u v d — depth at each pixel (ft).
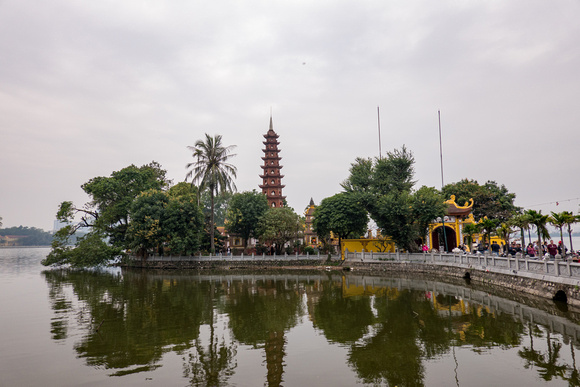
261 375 39.75
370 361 43.32
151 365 42.91
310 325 61.41
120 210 188.65
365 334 54.95
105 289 104.78
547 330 52.31
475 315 63.26
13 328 59.57
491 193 196.95
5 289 103.71
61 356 45.88
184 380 38.42
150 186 201.36
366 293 93.61
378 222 155.94
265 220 184.24
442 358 43.47
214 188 182.29
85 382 37.88
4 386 36.88
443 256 124.06
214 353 47.29
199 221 178.29
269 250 194.39
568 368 39.14
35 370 41.19
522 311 64.23
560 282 65.16
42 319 66.03
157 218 169.37
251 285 114.32
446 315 64.54
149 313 71.51
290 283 119.03
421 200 141.38
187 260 176.35
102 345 50.57
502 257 88.33
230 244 230.68
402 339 51.60
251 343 51.65
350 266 161.79
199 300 86.12
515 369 39.34
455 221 161.68
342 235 177.17
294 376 39.32
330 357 45.14
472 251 119.65
